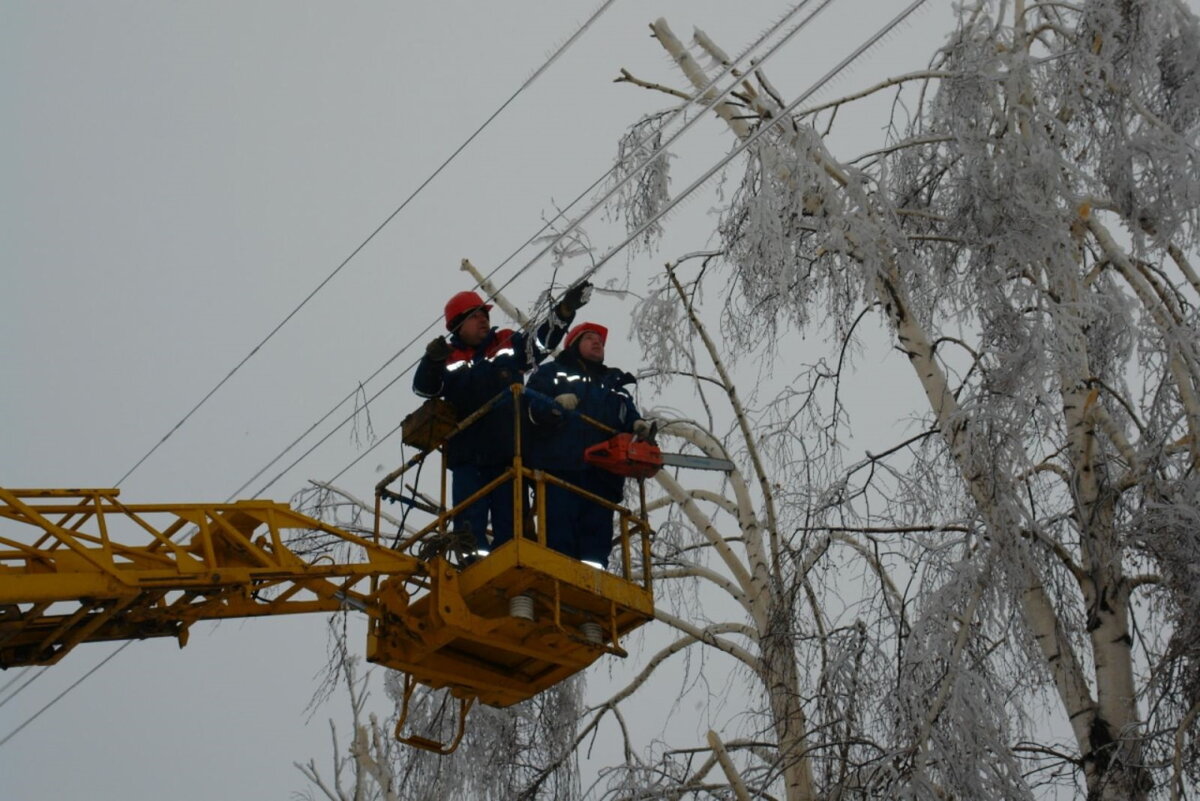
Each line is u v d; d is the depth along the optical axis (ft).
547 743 38.68
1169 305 32.55
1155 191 31.63
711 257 35.83
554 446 34.30
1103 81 31.96
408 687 35.99
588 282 35.01
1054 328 29.81
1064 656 30.40
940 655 28.58
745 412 35.47
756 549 36.29
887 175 32.50
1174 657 28.81
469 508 34.30
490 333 35.55
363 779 37.76
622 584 33.99
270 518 33.45
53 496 31.94
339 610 34.35
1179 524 29.22
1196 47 32.58
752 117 34.63
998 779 27.50
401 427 34.83
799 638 31.42
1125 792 28.45
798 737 32.01
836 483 31.32
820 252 32.27
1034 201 31.22
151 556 32.58
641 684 37.32
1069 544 31.40
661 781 34.17
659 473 38.37
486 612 34.24
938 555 29.48
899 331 32.89
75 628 32.27
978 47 32.53
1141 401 31.37
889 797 27.91
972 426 29.50
